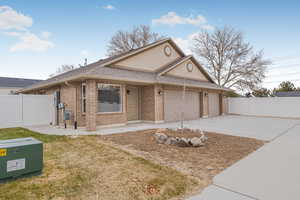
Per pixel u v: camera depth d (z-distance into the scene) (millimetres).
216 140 6586
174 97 13023
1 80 26906
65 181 3129
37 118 10859
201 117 15539
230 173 3629
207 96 16312
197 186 3059
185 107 13938
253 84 23969
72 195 2668
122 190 2846
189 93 14414
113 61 10664
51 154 4734
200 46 26828
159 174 3492
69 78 8969
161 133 6301
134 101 12133
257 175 3531
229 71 25547
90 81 8664
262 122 12609
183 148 5457
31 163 3311
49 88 12273
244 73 24141
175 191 2861
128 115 11688
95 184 3035
